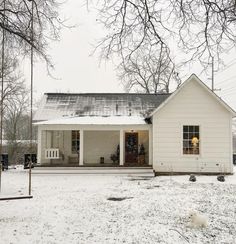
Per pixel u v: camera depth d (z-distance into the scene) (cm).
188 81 2292
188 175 2264
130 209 1218
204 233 943
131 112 2545
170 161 2295
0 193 1521
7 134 4128
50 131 2666
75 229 965
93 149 2652
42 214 1139
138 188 1709
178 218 1093
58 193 1577
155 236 910
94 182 1972
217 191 1603
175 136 2300
